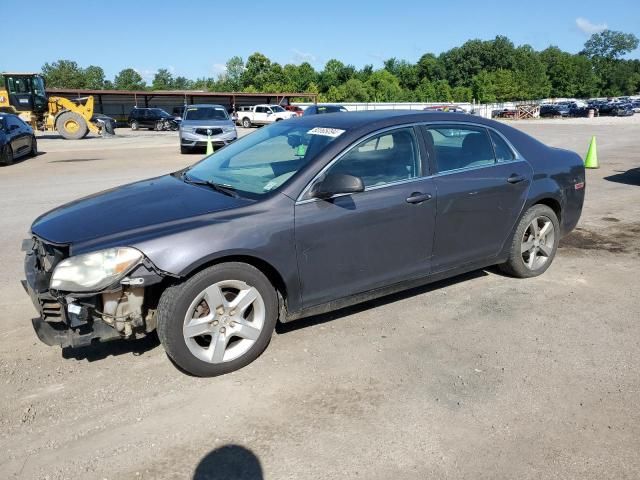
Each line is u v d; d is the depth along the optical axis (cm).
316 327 414
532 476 258
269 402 317
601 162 1479
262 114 4366
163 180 442
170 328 324
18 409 310
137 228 330
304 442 282
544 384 337
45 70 10562
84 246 315
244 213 346
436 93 9156
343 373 349
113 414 306
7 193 1054
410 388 332
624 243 655
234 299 346
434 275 441
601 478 257
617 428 294
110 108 5603
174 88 13200
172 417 303
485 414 306
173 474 260
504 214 472
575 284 508
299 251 360
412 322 424
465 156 452
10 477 257
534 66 10488
